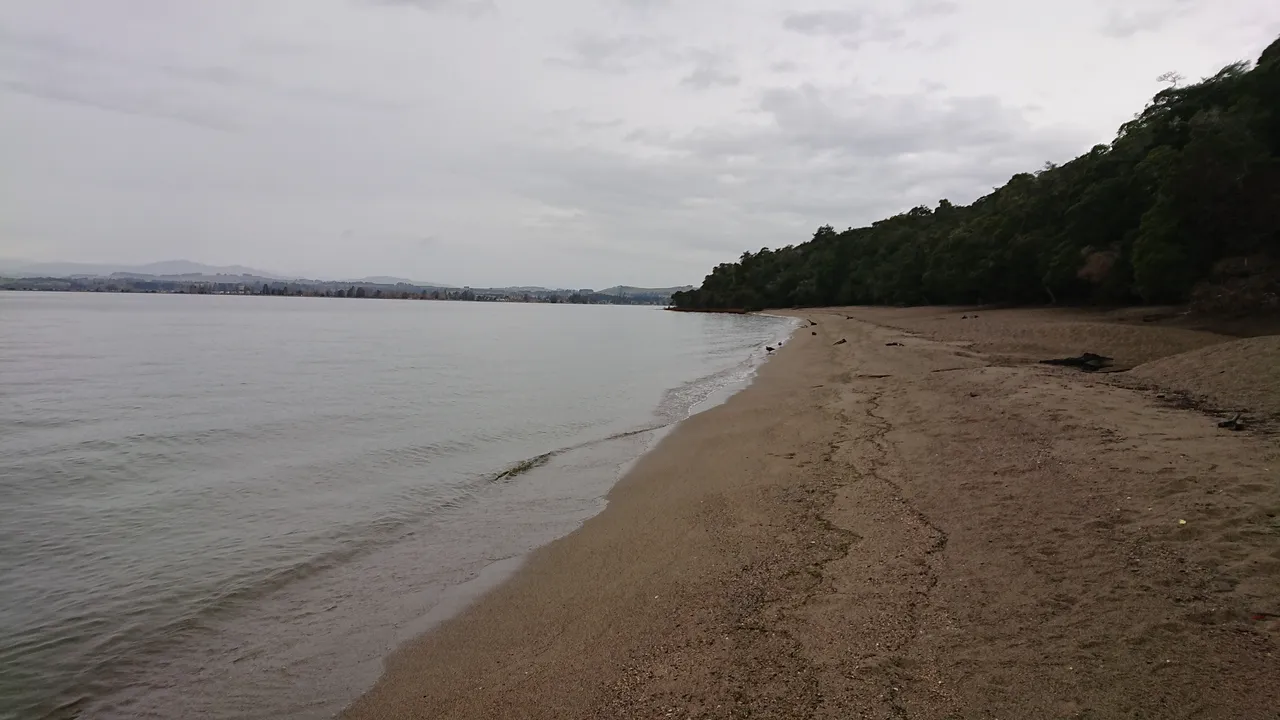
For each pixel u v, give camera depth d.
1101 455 7.48
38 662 5.11
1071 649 3.94
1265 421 8.43
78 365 27.56
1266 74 23.55
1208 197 22.69
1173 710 3.30
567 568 6.51
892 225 97.62
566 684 4.42
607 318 104.75
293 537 7.81
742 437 11.90
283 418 15.79
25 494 9.82
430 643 5.19
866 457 9.27
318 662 5.00
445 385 22.03
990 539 5.74
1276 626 3.86
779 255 133.88
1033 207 42.84
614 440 12.83
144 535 7.97
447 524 8.14
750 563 6.08
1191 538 5.10
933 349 23.58
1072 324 23.05
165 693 4.68
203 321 65.81
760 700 3.93
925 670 3.97
